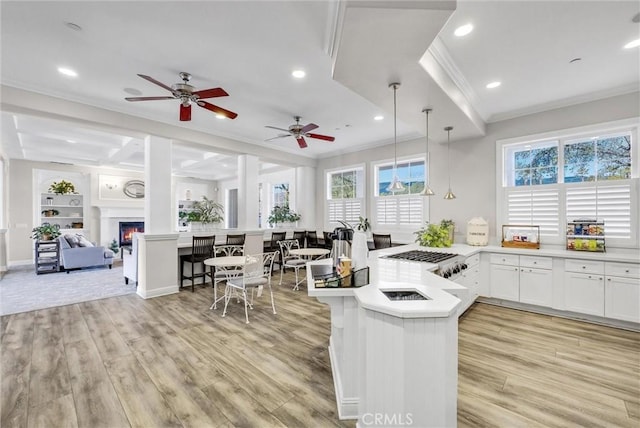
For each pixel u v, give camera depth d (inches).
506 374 89.7
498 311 147.6
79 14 85.0
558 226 151.6
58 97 137.8
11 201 276.8
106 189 327.9
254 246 227.1
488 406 74.9
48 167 295.7
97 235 326.6
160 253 175.0
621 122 133.6
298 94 142.0
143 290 169.9
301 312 146.6
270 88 135.1
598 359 98.7
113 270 255.3
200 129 192.9
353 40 77.7
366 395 61.3
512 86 131.6
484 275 158.4
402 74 97.2
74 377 88.0
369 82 103.1
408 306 56.4
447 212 191.9
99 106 149.9
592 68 115.8
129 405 75.4
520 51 103.7
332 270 90.9
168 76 123.1
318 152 270.2
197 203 232.8
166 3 80.4
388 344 56.9
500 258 153.6
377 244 210.4
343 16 70.9
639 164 132.1
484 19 86.5
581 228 141.7
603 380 86.3
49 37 96.4
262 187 352.2
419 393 55.1
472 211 179.9
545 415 71.4
